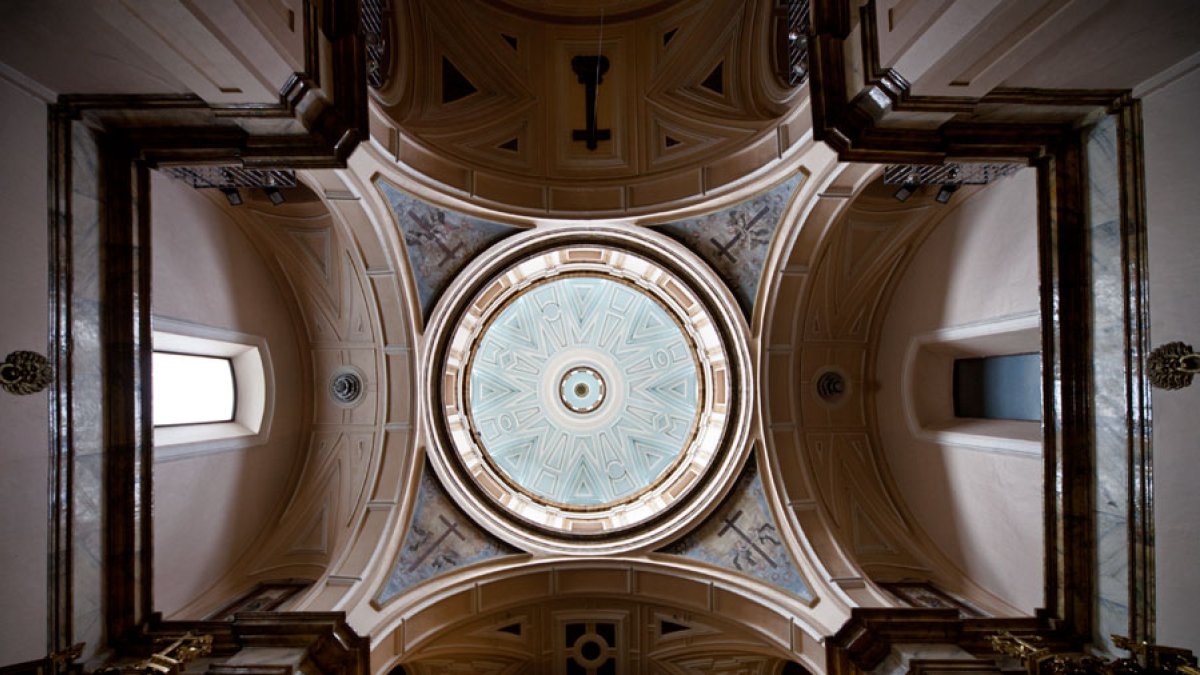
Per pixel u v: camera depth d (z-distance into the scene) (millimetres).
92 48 5016
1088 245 6391
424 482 9641
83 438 5812
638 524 10258
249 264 9117
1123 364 6047
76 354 5719
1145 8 4680
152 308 7152
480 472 10711
